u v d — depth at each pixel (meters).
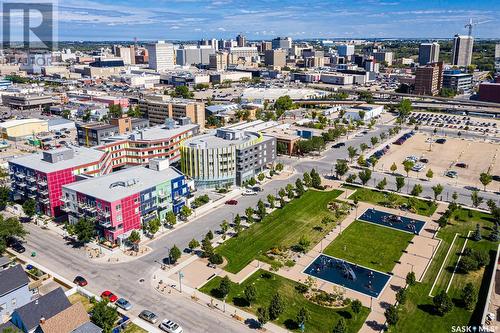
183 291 122.12
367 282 126.06
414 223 164.88
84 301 117.38
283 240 152.00
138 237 143.62
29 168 177.88
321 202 186.38
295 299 118.00
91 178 171.12
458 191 198.50
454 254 141.38
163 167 182.25
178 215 174.38
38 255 143.00
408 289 122.00
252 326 107.38
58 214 175.75
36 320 99.75
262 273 131.00
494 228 151.50
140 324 108.31
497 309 111.94
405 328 105.88
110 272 132.25
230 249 146.25
